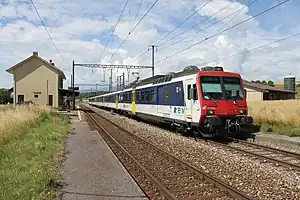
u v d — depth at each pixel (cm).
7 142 1337
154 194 767
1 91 6750
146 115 2789
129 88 3703
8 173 865
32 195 692
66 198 723
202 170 1023
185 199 721
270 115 2050
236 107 1652
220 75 1689
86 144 1577
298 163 1120
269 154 1298
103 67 4494
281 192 780
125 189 799
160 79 2384
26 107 2920
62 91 5675
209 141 1661
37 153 1187
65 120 2953
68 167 1045
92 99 10500
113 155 1273
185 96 1822
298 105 2255
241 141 1602
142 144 1600
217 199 722
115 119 3525
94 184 844
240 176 934
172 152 1363
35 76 5100
